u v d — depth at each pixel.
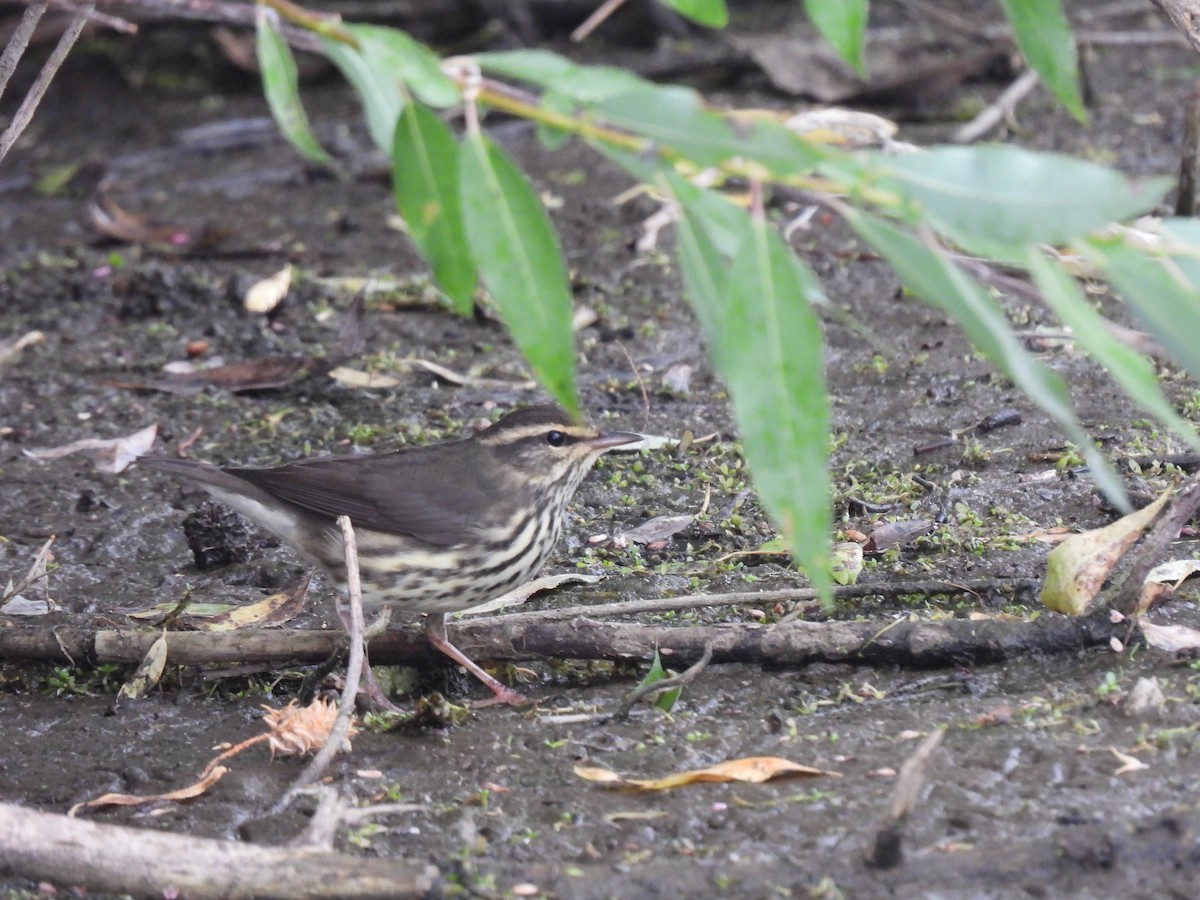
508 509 10.77
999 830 7.94
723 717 9.62
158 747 9.79
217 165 23.64
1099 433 13.50
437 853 8.18
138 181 23.20
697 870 7.79
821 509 6.09
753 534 12.44
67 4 7.18
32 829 7.72
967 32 23.48
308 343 17.30
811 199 6.20
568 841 8.24
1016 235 5.64
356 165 22.94
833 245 18.55
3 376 16.70
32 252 20.52
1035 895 7.46
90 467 14.59
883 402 14.69
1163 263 5.88
